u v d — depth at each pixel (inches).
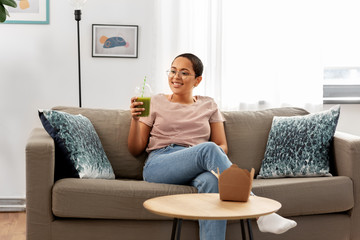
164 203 71.2
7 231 117.6
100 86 139.3
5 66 136.8
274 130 114.4
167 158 96.7
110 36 138.6
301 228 98.4
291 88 139.9
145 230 91.6
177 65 112.4
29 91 137.8
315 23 139.1
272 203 72.0
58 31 137.4
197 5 136.9
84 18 137.9
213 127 113.9
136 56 139.4
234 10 137.4
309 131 110.2
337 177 101.6
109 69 139.4
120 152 110.7
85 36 138.3
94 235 90.2
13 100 137.5
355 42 149.6
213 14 136.6
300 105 140.3
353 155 101.7
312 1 139.0
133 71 139.9
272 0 138.6
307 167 107.3
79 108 115.2
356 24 149.3
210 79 136.7
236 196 72.7
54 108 113.6
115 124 113.0
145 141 110.8
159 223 91.8
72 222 89.7
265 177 109.7
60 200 87.7
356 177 101.7
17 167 138.5
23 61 137.2
